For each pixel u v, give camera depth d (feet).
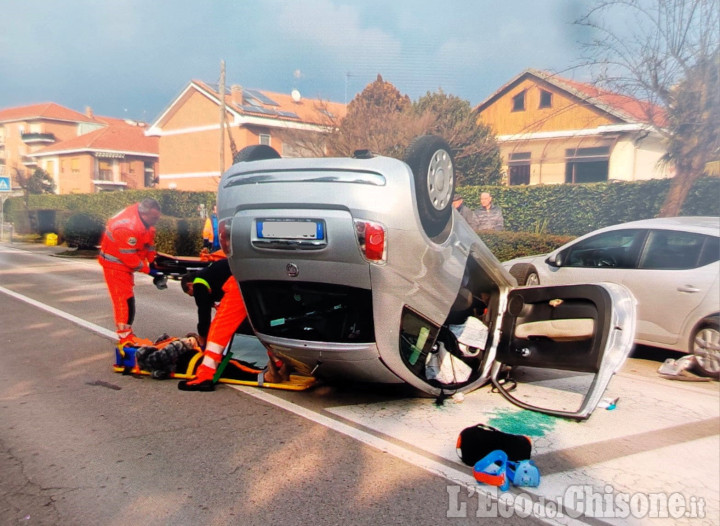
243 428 14.19
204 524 10.03
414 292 14.15
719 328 18.63
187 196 99.40
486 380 17.01
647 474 12.05
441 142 14.56
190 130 118.93
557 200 48.70
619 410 15.84
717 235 19.76
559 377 18.94
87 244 72.64
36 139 164.66
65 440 13.51
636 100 36.70
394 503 10.75
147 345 19.03
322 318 14.87
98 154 144.97
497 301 17.12
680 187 35.83
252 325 15.97
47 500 10.82
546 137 46.03
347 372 15.25
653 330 20.66
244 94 121.39
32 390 17.24
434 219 14.29
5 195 122.21
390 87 68.23
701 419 15.19
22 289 38.37
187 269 20.86
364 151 13.98
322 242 13.42
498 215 36.73
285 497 10.93
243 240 14.43
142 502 10.75
